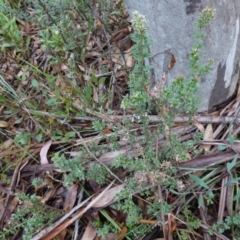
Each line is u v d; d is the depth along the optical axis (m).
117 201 1.45
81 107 1.74
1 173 1.67
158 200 1.34
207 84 1.57
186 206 1.43
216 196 1.51
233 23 1.40
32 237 1.43
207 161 1.49
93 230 1.48
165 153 1.42
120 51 1.92
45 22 1.92
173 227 1.40
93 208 1.48
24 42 2.20
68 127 1.74
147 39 1.13
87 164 1.51
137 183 1.33
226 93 1.67
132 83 1.24
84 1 1.86
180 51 1.44
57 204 1.57
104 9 1.93
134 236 1.45
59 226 1.45
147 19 1.38
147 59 1.58
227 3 1.32
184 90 1.22
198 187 1.47
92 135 1.71
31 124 1.82
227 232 1.44
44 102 1.83
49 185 1.60
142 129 1.49
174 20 1.33
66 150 1.69
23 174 1.66
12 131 1.81
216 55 1.47
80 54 1.94
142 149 1.35
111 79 1.88
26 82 1.96
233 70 1.60
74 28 1.94
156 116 1.60
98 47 2.03
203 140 1.57
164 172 1.33
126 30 2.11
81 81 1.86
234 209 1.48
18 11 2.08
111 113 1.50
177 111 1.30
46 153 1.66
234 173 1.50
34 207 1.43
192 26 1.34
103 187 1.53
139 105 1.24
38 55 2.12
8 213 1.59
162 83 1.21
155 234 1.46
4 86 1.85
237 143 1.53
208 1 1.28
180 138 1.59
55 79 1.91
